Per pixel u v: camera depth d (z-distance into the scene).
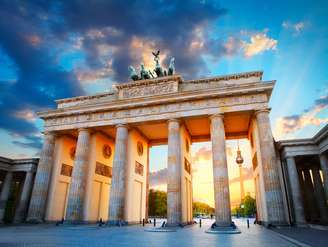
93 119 58.44
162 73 62.06
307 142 48.50
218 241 25.03
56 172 60.66
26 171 66.25
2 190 64.81
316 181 55.25
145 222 64.19
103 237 29.02
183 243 23.38
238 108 49.38
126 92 58.78
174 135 51.47
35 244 22.11
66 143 65.44
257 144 50.81
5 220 71.12
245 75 52.72
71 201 53.34
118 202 50.84
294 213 46.88
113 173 52.88
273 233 33.44
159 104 54.19
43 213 56.38
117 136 55.28
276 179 43.41
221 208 43.75
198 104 51.91
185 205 54.41
